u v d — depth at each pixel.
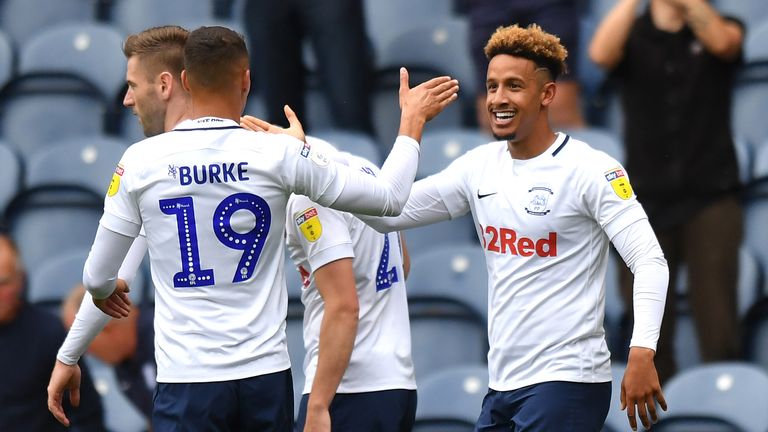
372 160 26.25
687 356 24.38
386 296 16.97
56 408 16.33
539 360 15.81
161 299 14.66
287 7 26.70
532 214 15.84
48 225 29.31
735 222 22.78
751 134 28.27
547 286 15.84
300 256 16.50
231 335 14.34
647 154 23.00
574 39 26.19
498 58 16.02
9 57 31.97
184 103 15.42
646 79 22.95
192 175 14.34
